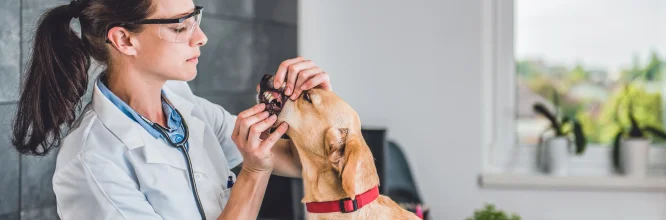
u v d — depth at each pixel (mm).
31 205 1849
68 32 1213
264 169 1261
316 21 3670
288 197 2754
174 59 1200
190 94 1486
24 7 1793
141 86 1245
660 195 3582
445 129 3684
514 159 3840
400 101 3705
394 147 3340
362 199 1365
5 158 1749
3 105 1734
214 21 2652
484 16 3656
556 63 3799
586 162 3781
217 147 1408
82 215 1180
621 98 3750
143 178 1210
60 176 1185
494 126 3850
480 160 3680
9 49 1747
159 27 1177
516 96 3840
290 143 1503
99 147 1188
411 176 3273
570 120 3666
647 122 3730
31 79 1211
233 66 2805
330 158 1363
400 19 3668
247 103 2930
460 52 3635
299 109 1397
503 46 3803
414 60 3674
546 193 3666
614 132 3771
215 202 1324
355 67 3723
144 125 1245
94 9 1183
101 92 1234
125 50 1197
